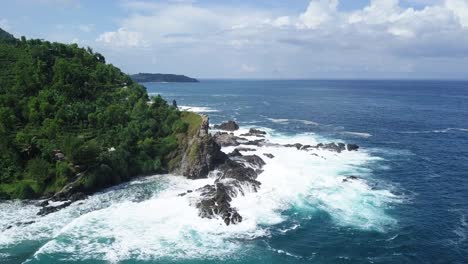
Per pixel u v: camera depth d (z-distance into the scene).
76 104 104.62
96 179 82.75
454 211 77.31
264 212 73.25
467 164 110.94
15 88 106.75
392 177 97.38
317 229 67.50
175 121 106.06
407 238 65.38
